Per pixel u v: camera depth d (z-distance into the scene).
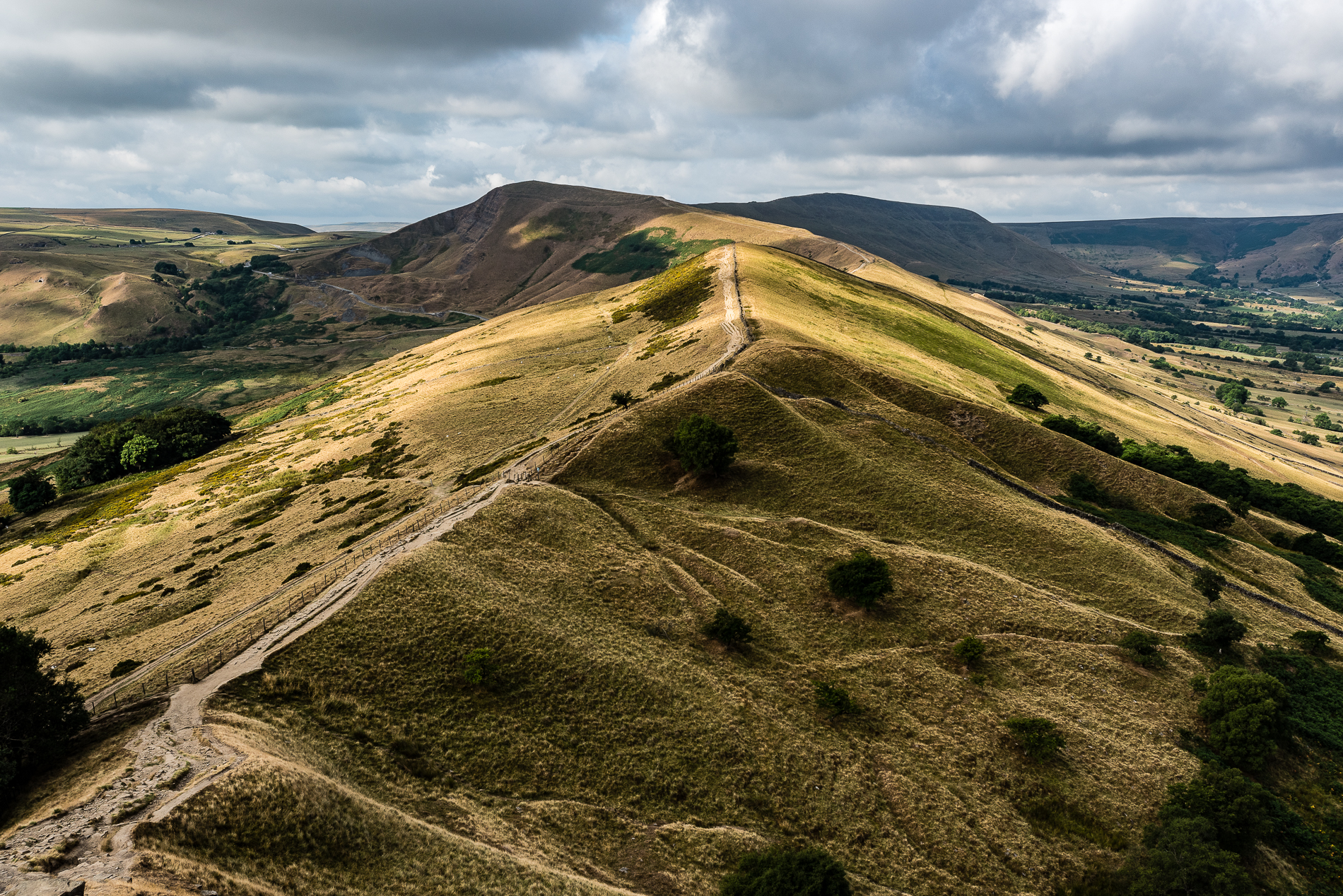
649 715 42.09
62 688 35.81
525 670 42.91
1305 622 66.38
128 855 24.72
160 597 66.75
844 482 73.19
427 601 46.75
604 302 181.38
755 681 47.78
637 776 38.31
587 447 76.25
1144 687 52.25
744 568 60.44
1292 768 47.03
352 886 26.62
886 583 55.81
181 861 24.83
